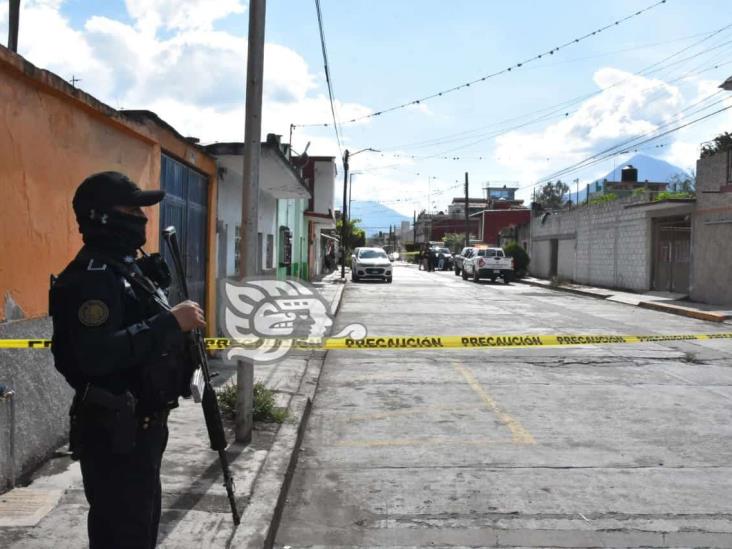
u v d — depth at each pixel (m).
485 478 5.21
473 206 95.38
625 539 4.12
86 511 4.04
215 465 4.99
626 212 26.81
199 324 2.46
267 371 8.91
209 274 9.76
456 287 30.19
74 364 2.35
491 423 6.84
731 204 19.41
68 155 5.28
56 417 5.12
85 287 2.29
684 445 6.09
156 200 2.54
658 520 4.41
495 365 10.04
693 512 4.55
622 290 26.89
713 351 11.41
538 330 14.38
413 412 7.28
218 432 3.24
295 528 4.31
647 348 11.66
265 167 11.16
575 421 6.91
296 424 6.27
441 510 4.58
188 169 8.78
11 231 4.50
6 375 4.41
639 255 25.66
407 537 4.17
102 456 2.44
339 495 4.87
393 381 8.89
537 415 7.15
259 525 3.98
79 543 3.63
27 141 4.66
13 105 4.47
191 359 2.68
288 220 22.52
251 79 5.62
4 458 4.32
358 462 5.61
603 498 4.79
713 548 4.00
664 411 7.35
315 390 8.35
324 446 6.05
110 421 2.36
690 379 9.10
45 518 3.93
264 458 5.21
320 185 32.84
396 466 5.51
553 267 36.31
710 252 20.47
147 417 2.48
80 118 5.45
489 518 4.45
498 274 34.81
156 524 2.80
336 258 52.31
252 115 5.64
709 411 7.35
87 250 2.43
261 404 6.35
